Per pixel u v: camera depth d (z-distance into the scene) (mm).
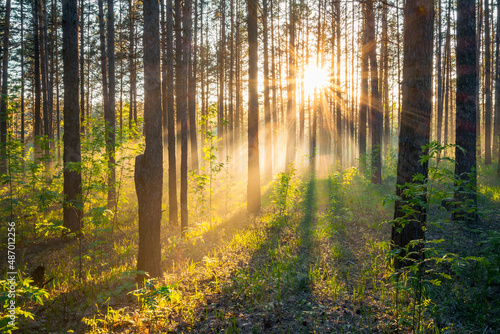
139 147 11734
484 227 7184
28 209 10125
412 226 5289
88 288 5602
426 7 5230
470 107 7855
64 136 8742
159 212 5930
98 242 6195
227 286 5273
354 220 9016
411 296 4410
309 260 6270
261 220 10031
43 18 18672
